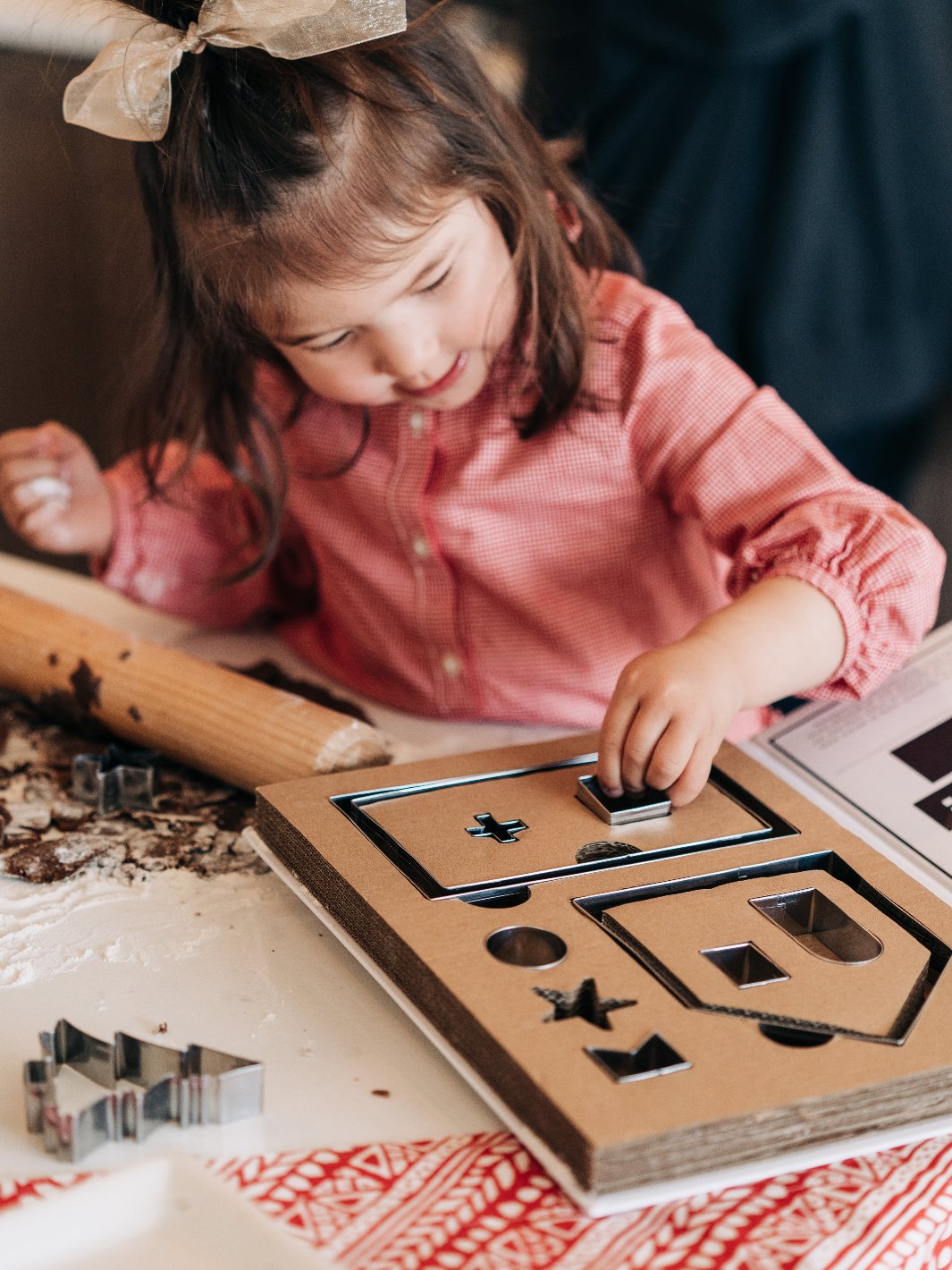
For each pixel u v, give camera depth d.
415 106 0.71
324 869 0.58
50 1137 0.45
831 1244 0.42
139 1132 0.46
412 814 0.61
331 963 0.57
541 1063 0.45
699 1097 0.43
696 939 0.52
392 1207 0.43
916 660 0.78
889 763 0.69
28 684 0.80
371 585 0.95
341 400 0.78
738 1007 0.48
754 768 0.66
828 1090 0.44
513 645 0.94
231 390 0.88
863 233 1.27
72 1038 0.49
